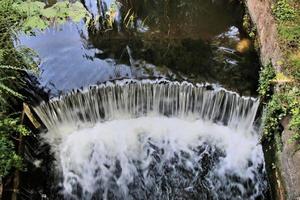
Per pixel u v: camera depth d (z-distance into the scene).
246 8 8.25
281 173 5.54
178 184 6.68
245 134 6.78
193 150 6.93
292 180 5.18
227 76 6.95
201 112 7.02
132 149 7.00
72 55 7.59
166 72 7.09
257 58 7.27
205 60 7.30
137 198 6.61
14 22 7.41
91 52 7.63
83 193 6.65
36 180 6.18
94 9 8.71
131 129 7.11
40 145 6.66
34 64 6.79
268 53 6.68
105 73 7.15
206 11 8.59
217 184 6.63
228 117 6.88
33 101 6.70
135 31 8.07
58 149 6.81
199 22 8.27
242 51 7.46
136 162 6.93
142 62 7.33
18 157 5.21
